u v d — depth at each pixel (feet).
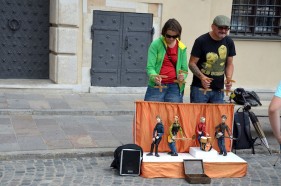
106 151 17.52
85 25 27.55
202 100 17.06
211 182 15.40
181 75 16.26
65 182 14.65
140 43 28.78
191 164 15.56
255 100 19.27
